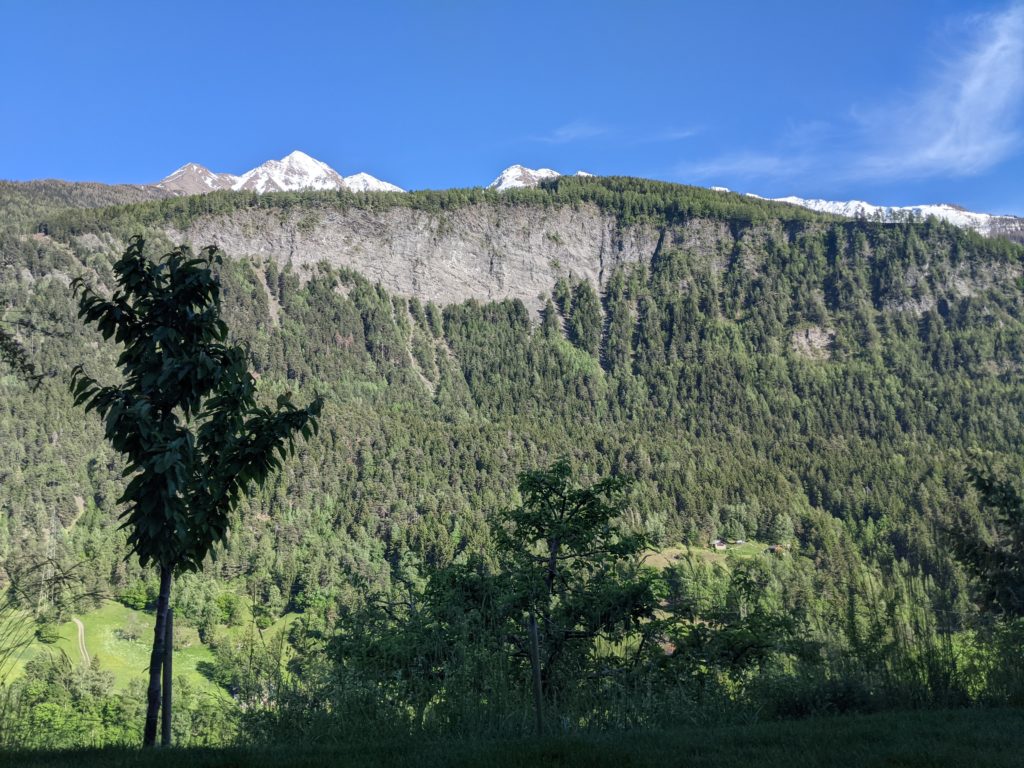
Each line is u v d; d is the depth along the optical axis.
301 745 6.70
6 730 6.73
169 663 6.92
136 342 7.48
